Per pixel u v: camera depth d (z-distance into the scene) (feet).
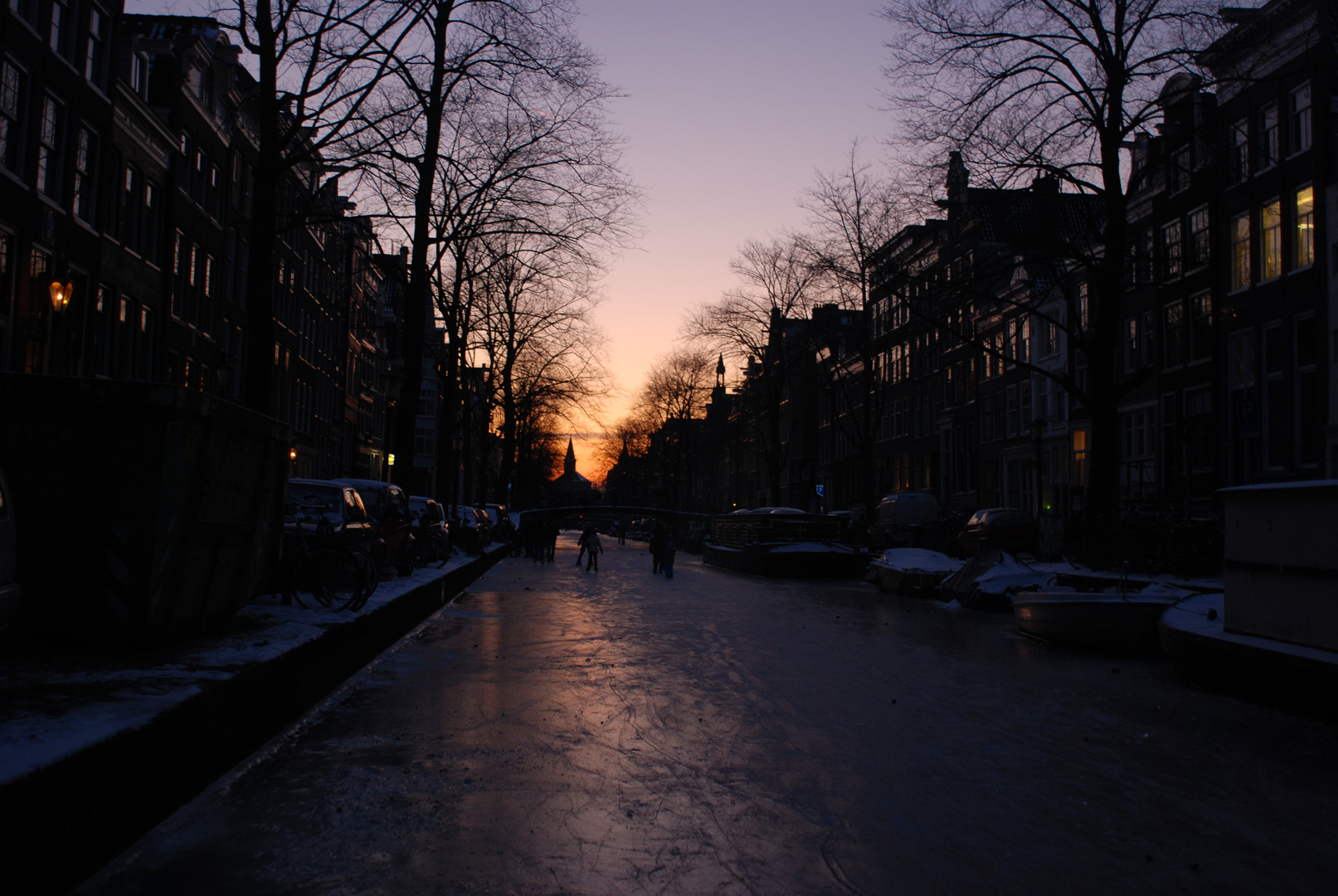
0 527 21.16
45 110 70.64
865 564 110.01
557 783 18.98
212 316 108.47
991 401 143.33
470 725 24.13
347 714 25.20
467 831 15.94
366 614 33.99
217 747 18.54
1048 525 87.35
